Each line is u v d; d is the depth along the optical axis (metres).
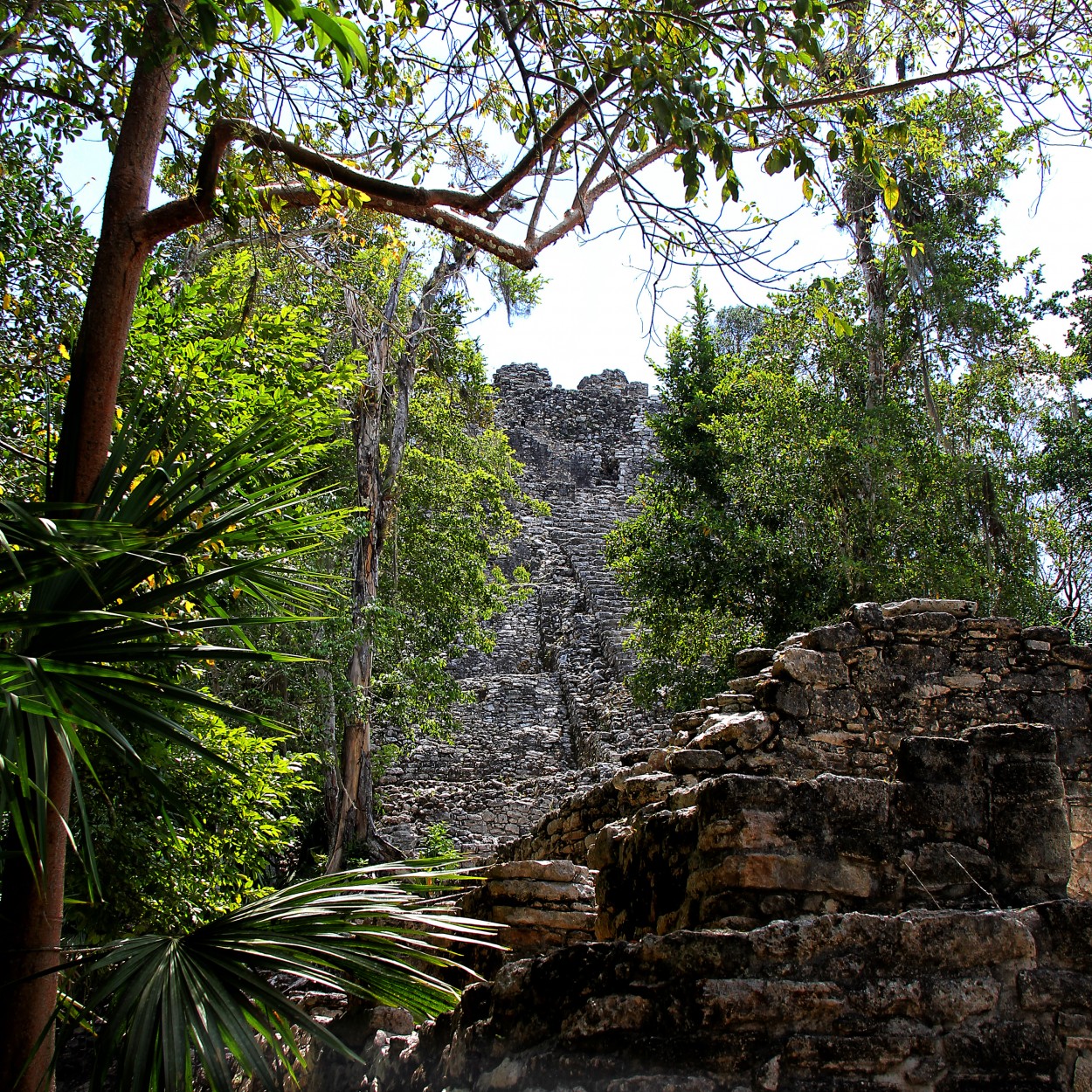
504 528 21.95
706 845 4.68
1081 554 20.31
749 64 5.32
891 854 4.61
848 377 18.42
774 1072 3.64
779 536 17.38
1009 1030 3.80
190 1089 3.78
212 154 5.55
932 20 6.67
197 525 5.12
